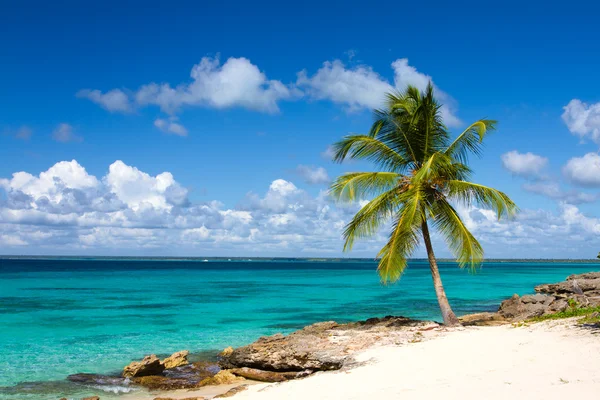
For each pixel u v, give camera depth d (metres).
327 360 15.38
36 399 14.39
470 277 92.25
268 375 16.42
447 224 19.94
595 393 8.58
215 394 14.78
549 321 18.27
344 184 19.47
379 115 20.41
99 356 20.36
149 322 29.69
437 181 19.52
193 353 21.14
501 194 18.88
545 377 10.09
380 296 47.78
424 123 19.78
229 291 53.94
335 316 32.56
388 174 19.62
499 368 11.52
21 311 34.44
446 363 12.75
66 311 34.66
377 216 19.75
